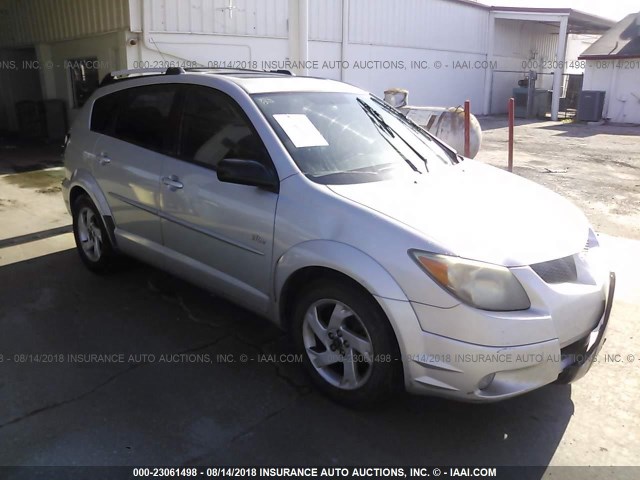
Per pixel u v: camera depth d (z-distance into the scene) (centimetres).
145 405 312
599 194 873
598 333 301
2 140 1402
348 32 1598
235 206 342
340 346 304
